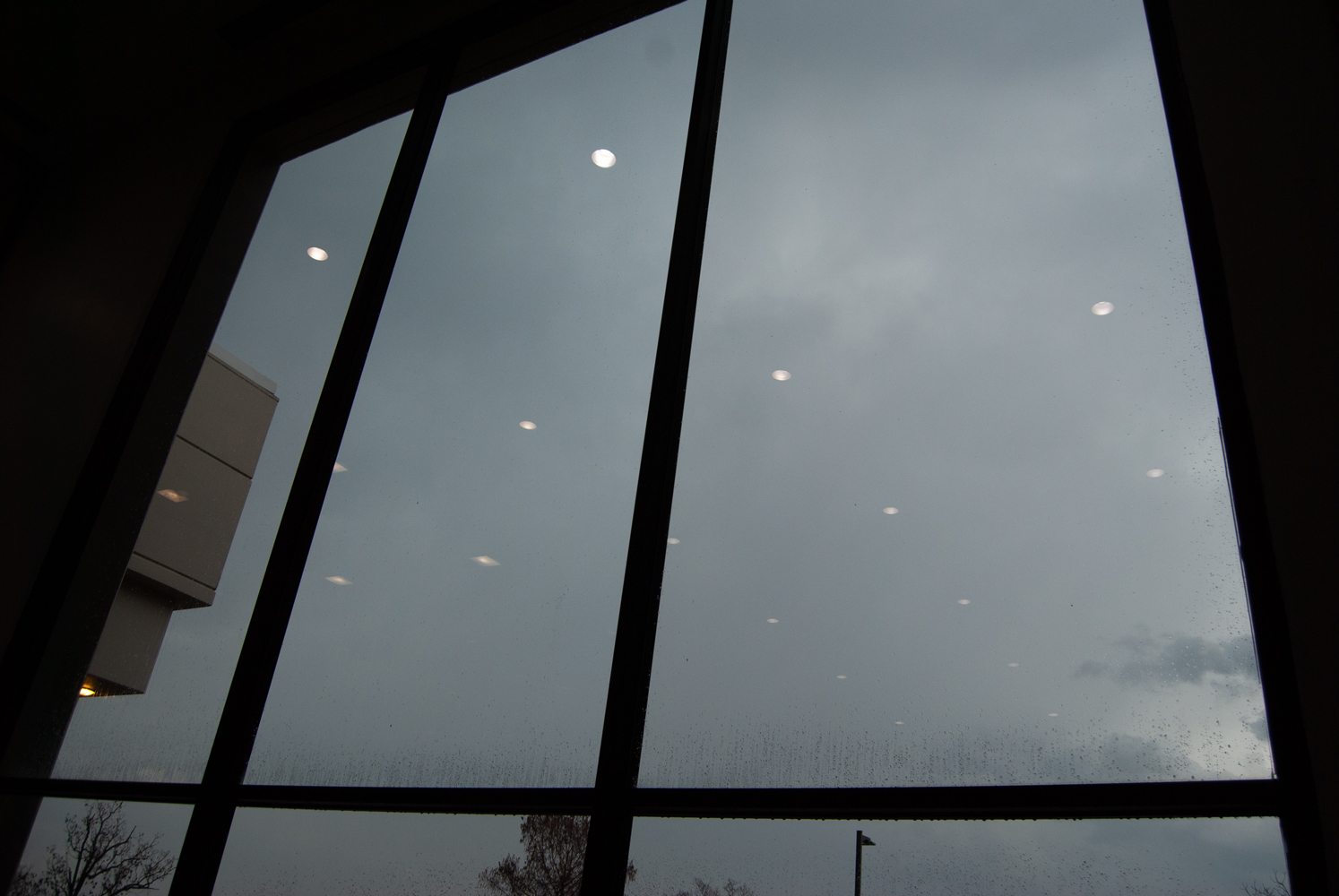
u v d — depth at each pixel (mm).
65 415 2936
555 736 1679
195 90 3418
